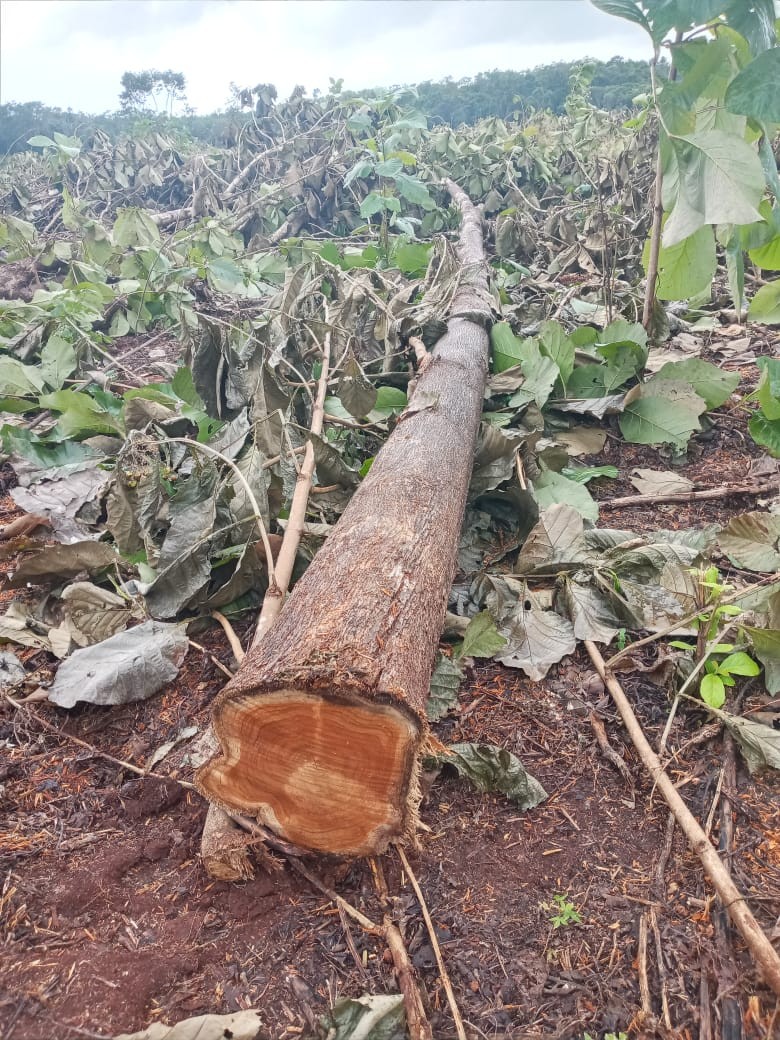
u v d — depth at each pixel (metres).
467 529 3.03
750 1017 1.41
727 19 3.25
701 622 2.21
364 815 1.61
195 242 6.89
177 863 1.76
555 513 2.84
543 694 2.30
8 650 2.54
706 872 1.69
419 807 1.90
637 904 1.65
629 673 2.37
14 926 1.59
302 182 8.62
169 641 2.31
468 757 1.95
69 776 2.02
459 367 3.71
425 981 1.49
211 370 3.68
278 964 1.52
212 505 2.65
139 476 2.71
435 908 1.64
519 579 2.74
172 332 5.91
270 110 11.08
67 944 1.56
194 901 1.67
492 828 1.85
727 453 3.86
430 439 2.84
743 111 2.90
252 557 2.55
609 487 3.67
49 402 3.56
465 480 2.78
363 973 1.50
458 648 2.36
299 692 1.49
